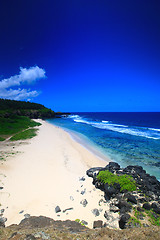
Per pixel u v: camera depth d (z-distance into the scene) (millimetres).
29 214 7535
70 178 11711
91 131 35312
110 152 19203
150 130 36656
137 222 6152
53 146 20922
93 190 9977
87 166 14438
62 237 4293
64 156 16938
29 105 86812
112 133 32469
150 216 6594
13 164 13727
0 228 4836
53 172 12664
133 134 31047
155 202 7734
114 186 9188
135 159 16719
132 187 9055
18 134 27344
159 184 9828
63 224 6133
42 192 9617
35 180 11141
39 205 8312
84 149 20328
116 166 12828
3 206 8078
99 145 22531
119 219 6777
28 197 9016
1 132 28188
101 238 4219
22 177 11469
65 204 8445
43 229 5109
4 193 9203
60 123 56000
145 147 21344
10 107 70875
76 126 45781
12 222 6949
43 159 15633
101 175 10438
